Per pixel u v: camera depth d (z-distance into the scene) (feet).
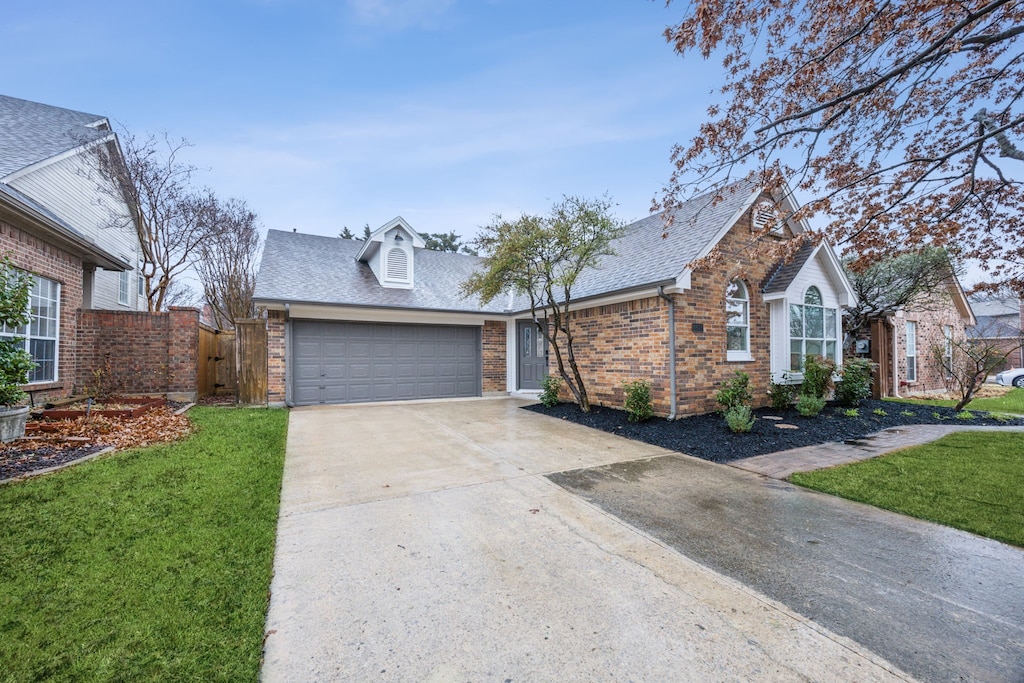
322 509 13.73
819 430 24.84
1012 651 7.48
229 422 26.63
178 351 32.99
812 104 15.93
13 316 18.26
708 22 13.80
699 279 28.63
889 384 43.16
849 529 12.49
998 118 15.23
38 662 6.88
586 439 23.98
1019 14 12.32
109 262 32.32
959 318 55.57
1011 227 16.22
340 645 7.57
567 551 11.12
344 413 32.58
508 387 45.11
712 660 7.26
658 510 13.89
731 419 24.18
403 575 9.90
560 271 32.09
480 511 13.70
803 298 32.17
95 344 30.99
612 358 32.30
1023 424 28.30
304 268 40.93
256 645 7.50
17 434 19.26
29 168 29.37
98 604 8.43
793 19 14.29
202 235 48.65
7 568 9.59
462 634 7.91
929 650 7.52
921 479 16.60
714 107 16.76
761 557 10.85
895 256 19.13
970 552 11.09
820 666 7.14
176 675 6.73
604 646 7.59
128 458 17.71
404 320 40.81
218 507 13.35
